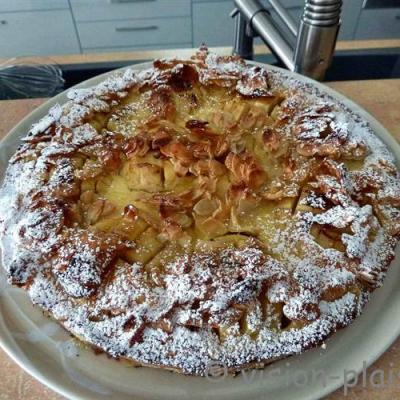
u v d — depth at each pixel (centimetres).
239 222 28
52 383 26
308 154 31
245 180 30
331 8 39
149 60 50
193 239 28
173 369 26
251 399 25
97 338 25
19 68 49
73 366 27
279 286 25
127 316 25
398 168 34
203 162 30
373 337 27
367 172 31
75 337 28
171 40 90
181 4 86
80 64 50
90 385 26
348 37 77
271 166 31
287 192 29
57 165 31
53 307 26
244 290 24
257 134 33
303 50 42
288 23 43
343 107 37
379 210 29
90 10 87
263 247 27
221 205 29
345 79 48
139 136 32
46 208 28
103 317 26
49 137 33
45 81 48
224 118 34
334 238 28
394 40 52
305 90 36
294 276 26
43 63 50
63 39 89
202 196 29
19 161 32
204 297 25
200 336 25
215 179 30
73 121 33
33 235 27
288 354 25
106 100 35
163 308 25
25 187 30
